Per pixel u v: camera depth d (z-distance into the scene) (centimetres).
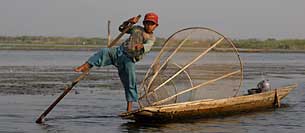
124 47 1216
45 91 2045
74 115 1391
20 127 1198
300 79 2873
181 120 1302
